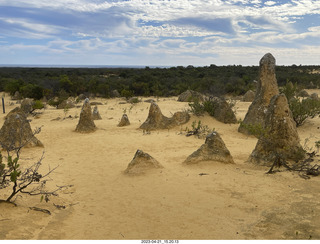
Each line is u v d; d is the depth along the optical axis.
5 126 11.64
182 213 5.71
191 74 57.56
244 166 8.52
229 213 5.57
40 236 4.92
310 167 7.86
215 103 17.05
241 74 54.47
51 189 7.40
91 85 36.44
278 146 8.42
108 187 7.49
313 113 15.72
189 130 14.61
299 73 56.88
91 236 5.00
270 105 8.86
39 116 20.69
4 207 5.70
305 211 5.43
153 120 15.12
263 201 5.99
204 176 7.67
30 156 10.64
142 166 8.42
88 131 14.84
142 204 6.29
